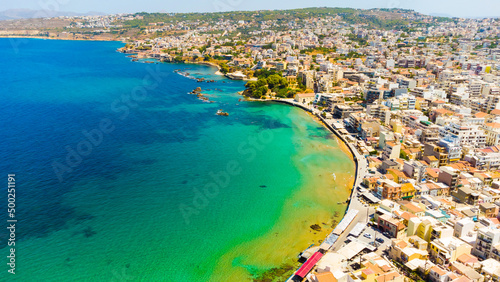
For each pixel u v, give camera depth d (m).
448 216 112.88
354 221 118.94
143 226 117.81
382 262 91.25
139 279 95.31
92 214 123.44
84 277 95.25
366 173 155.25
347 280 85.62
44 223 116.94
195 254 105.31
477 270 88.50
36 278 94.12
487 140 185.25
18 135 198.50
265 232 116.25
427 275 88.62
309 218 124.44
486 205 119.31
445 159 157.62
